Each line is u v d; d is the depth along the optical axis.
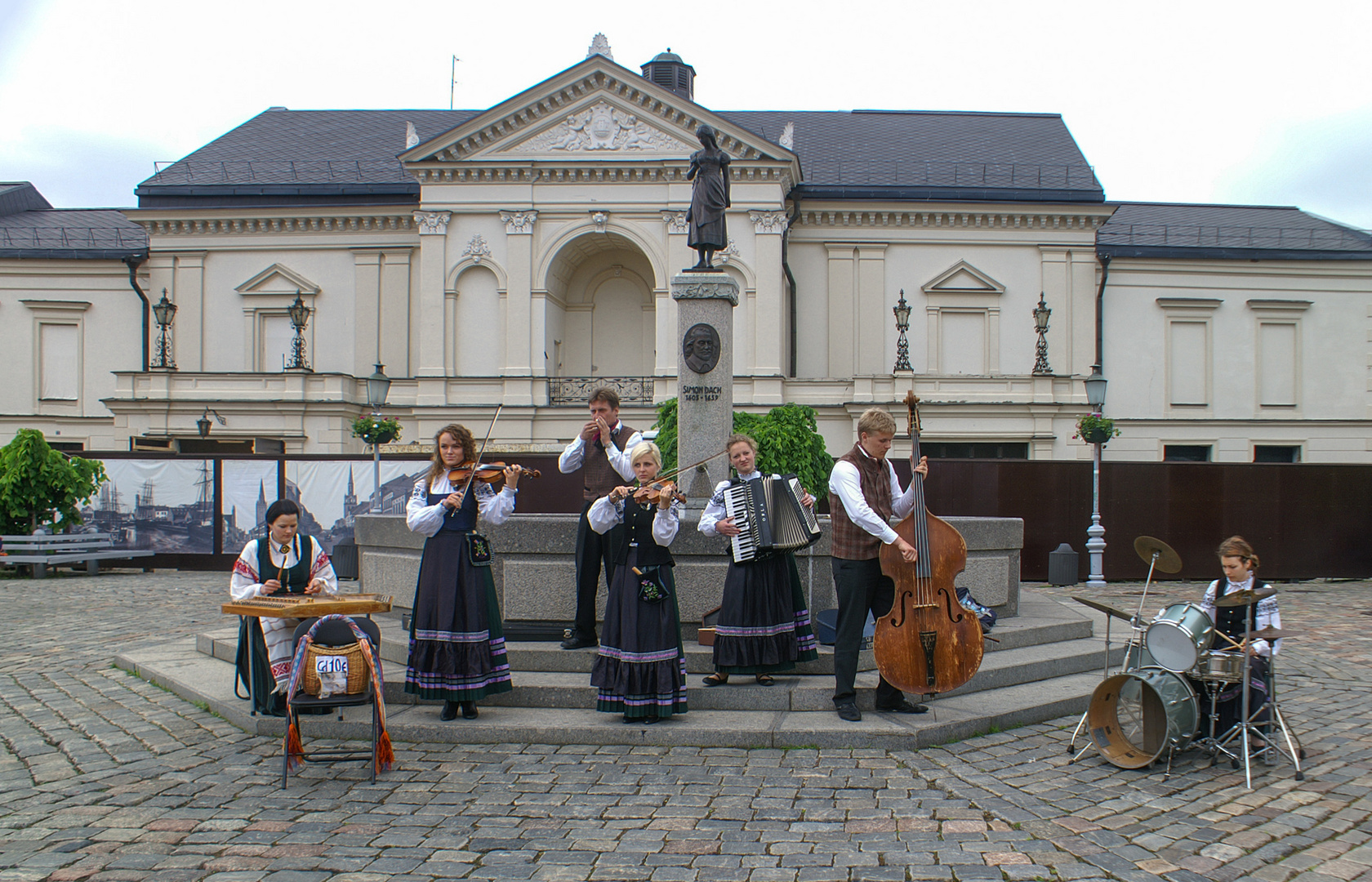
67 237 34.25
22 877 4.08
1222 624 5.93
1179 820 4.73
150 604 14.19
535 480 21.62
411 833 4.57
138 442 28.89
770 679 6.67
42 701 7.50
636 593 6.07
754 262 28.48
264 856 4.30
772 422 12.58
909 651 5.84
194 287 32.44
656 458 6.06
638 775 5.38
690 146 28.34
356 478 19.98
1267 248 32.22
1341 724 6.81
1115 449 32.06
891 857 4.26
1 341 33.34
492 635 6.18
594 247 30.88
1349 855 4.30
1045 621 8.84
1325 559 18.22
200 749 6.03
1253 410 32.34
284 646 6.21
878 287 31.86
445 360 28.84
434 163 28.64
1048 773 5.45
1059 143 35.53
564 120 28.53
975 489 18.39
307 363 32.09
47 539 18.64
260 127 36.84
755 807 4.87
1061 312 31.78
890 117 38.12
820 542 7.64
